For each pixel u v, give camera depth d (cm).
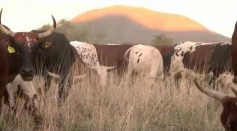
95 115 1219
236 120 807
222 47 1842
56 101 1258
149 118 1230
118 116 1203
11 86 1217
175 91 1477
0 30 1177
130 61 2061
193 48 1912
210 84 1811
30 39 1188
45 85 1394
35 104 1223
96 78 1825
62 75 1384
